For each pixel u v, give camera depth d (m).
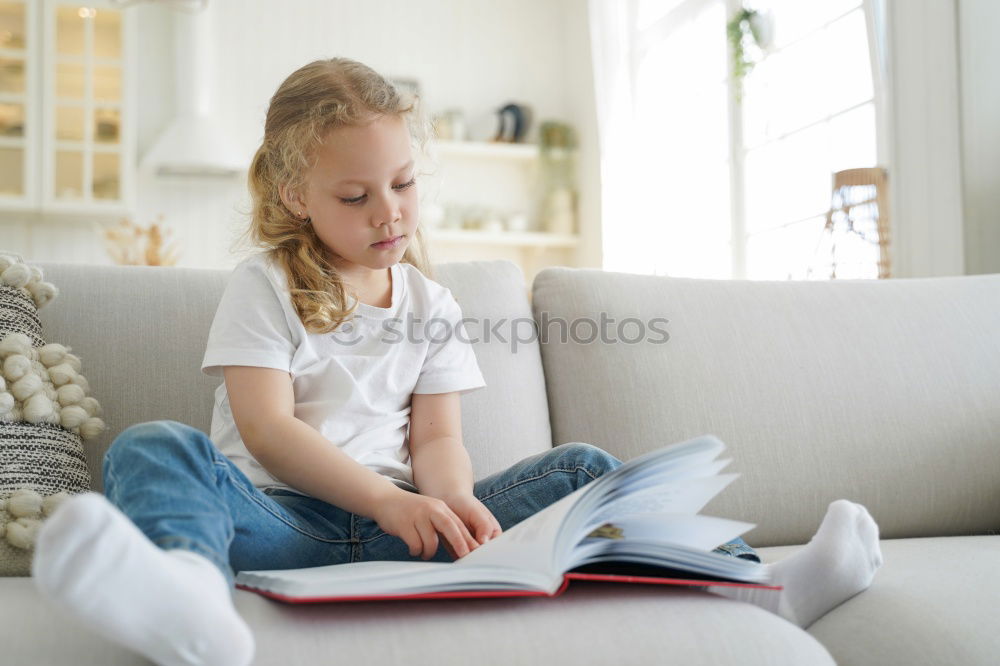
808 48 3.48
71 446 1.13
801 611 0.99
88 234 4.72
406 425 1.25
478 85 5.34
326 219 1.17
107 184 4.54
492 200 5.33
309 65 1.27
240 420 1.09
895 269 2.82
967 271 2.61
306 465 1.03
